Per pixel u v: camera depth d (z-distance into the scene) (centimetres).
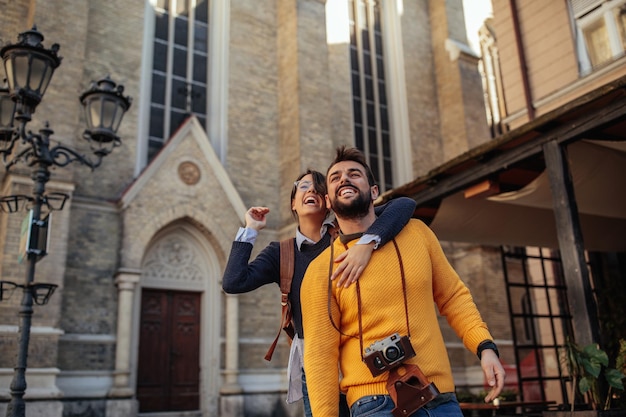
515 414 746
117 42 1639
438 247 266
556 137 664
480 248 1912
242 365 1562
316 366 238
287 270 296
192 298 1580
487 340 242
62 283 1255
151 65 1722
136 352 1421
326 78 1858
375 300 235
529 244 1111
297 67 1811
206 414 1482
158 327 1506
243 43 1873
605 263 1136
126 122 1589
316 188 311
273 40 1938
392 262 242
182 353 1520
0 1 1449
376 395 225
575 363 573
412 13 2325
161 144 1689
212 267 1603
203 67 1833
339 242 259
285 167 1781
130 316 1395
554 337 1051
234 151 1752
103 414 1313
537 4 1253
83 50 1463
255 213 288
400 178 2116
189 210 1556
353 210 254
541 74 1226
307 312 249
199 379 1524
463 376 1866
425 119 2202
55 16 1434
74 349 1334
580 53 1158
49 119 1356
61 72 1409
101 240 1442
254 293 1641
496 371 229
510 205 973
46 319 1209
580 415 532
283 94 1859
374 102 2188
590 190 888
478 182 794
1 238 1284
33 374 1163
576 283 615
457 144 2138
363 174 260
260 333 1616
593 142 753
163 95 1731
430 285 248
